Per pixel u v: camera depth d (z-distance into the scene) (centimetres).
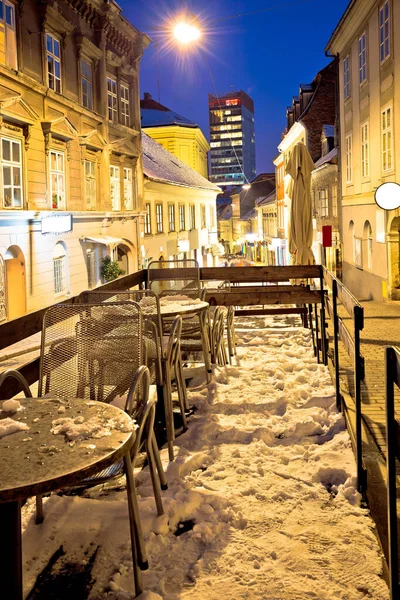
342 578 291
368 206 2184
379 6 1914
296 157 1479
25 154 1739
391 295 1892
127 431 264
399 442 228
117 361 396
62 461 230
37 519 350
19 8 1681
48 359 398
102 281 2383
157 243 3388
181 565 307
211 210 5053
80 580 294
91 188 2333
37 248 1805
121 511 361
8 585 232
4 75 1602
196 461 445
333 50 2717
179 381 535
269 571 298
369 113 2122
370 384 686
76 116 2145
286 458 449
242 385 672
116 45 2595
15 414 290
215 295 887
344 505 368
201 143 6000
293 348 892
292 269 920
